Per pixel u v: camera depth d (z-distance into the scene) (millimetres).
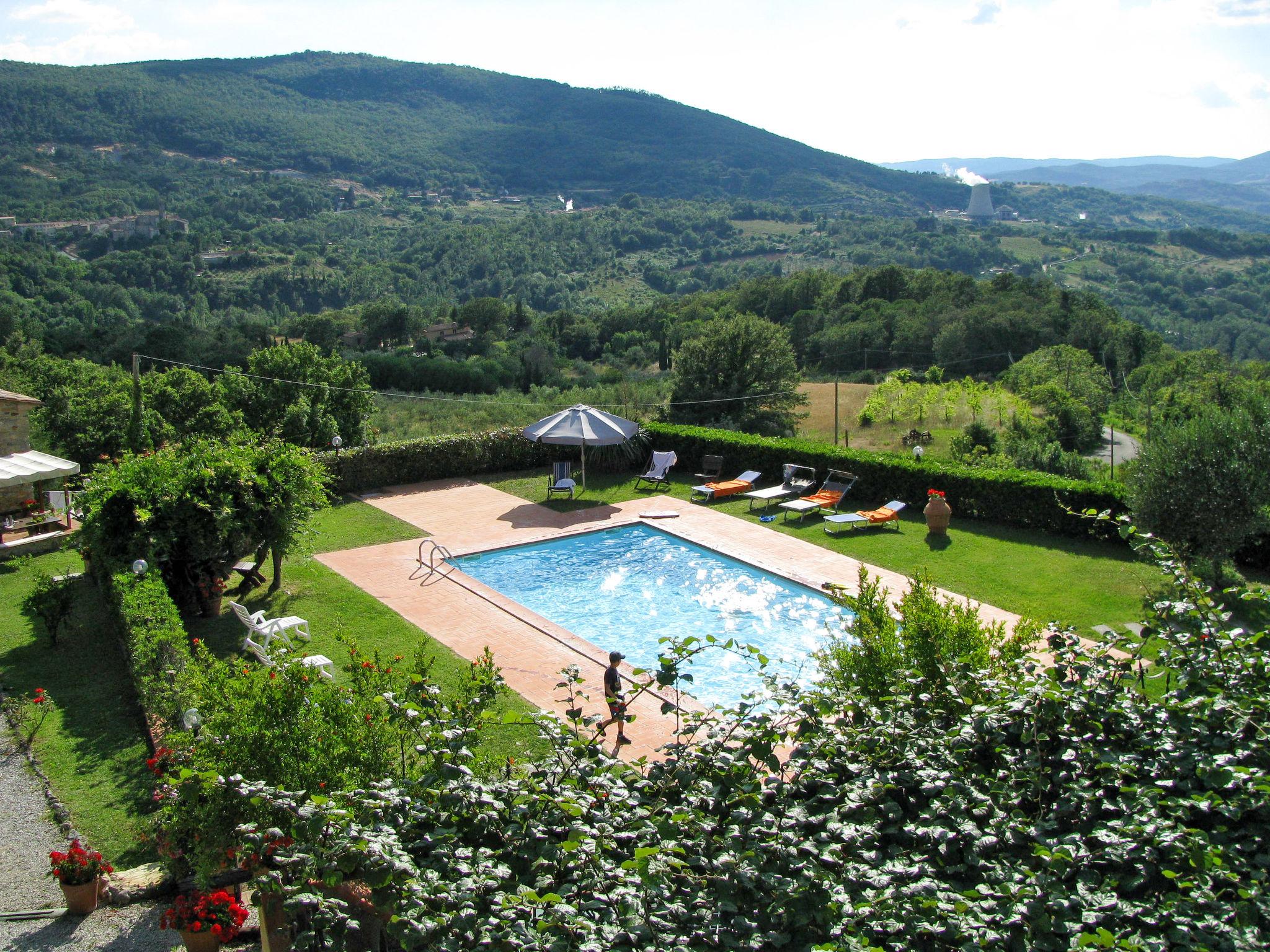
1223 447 14594
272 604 15906
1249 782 5062
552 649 14031
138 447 24625
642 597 16672
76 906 8156
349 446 27938
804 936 4480
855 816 5227
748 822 4969
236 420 26922
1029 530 19547
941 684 7098
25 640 14484
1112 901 4422
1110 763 5309
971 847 4910
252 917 8062
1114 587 15953
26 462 20125
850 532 19953
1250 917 4289
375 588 16859
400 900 4484
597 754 5598
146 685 10852
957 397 38312
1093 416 40969
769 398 34156
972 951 4090
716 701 12445
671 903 4445
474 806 5137
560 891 4574
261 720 7609
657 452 25438
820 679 12328
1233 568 15141
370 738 7758
